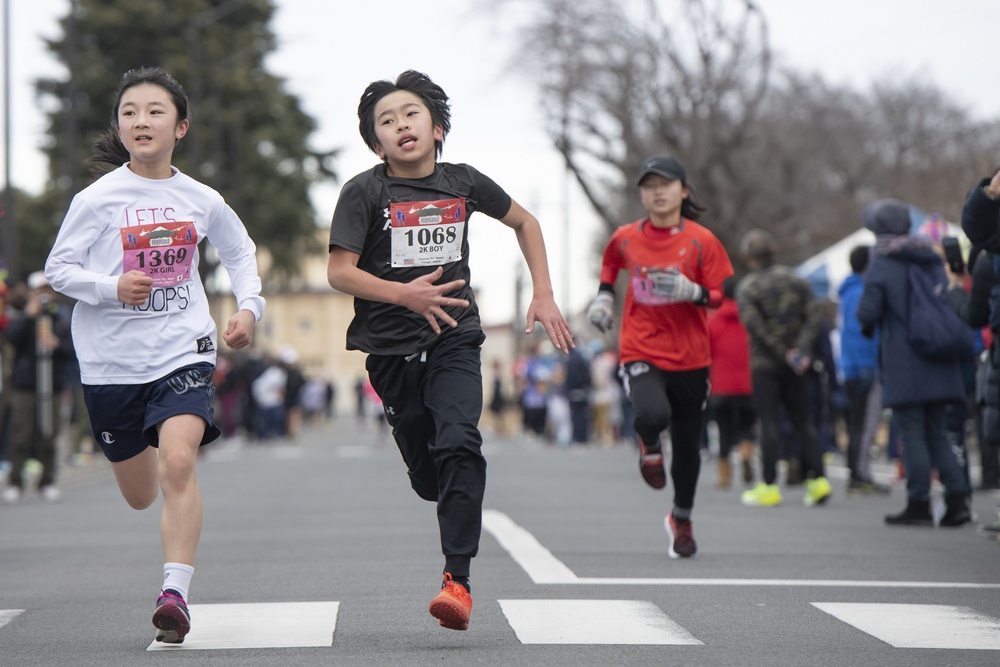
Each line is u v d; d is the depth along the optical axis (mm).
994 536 29438
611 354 99938
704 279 25266
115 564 25828
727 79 113500
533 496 42000
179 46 157000
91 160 18594
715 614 18516
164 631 16391
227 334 17703
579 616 18297
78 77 151125
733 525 32156
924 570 23484
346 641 16562
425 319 17391
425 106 17719
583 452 81062
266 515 36312
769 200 153875
